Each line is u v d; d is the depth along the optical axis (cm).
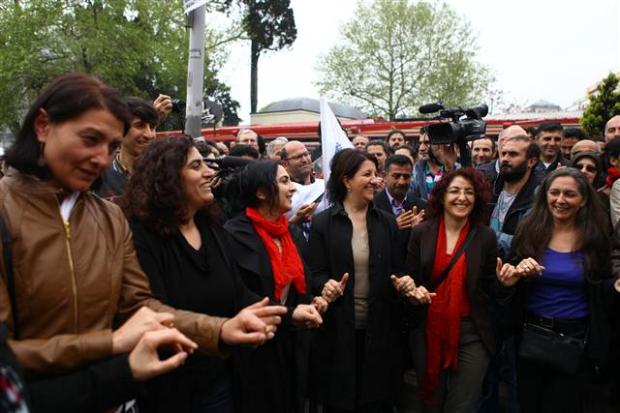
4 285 146
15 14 1772
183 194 228
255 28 3500
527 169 422
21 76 1842
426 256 342
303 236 371
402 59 3078
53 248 154
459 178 339
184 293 224
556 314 315
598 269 309
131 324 156
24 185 156
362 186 344
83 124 153
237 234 289
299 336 293
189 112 682
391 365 341
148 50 1978
